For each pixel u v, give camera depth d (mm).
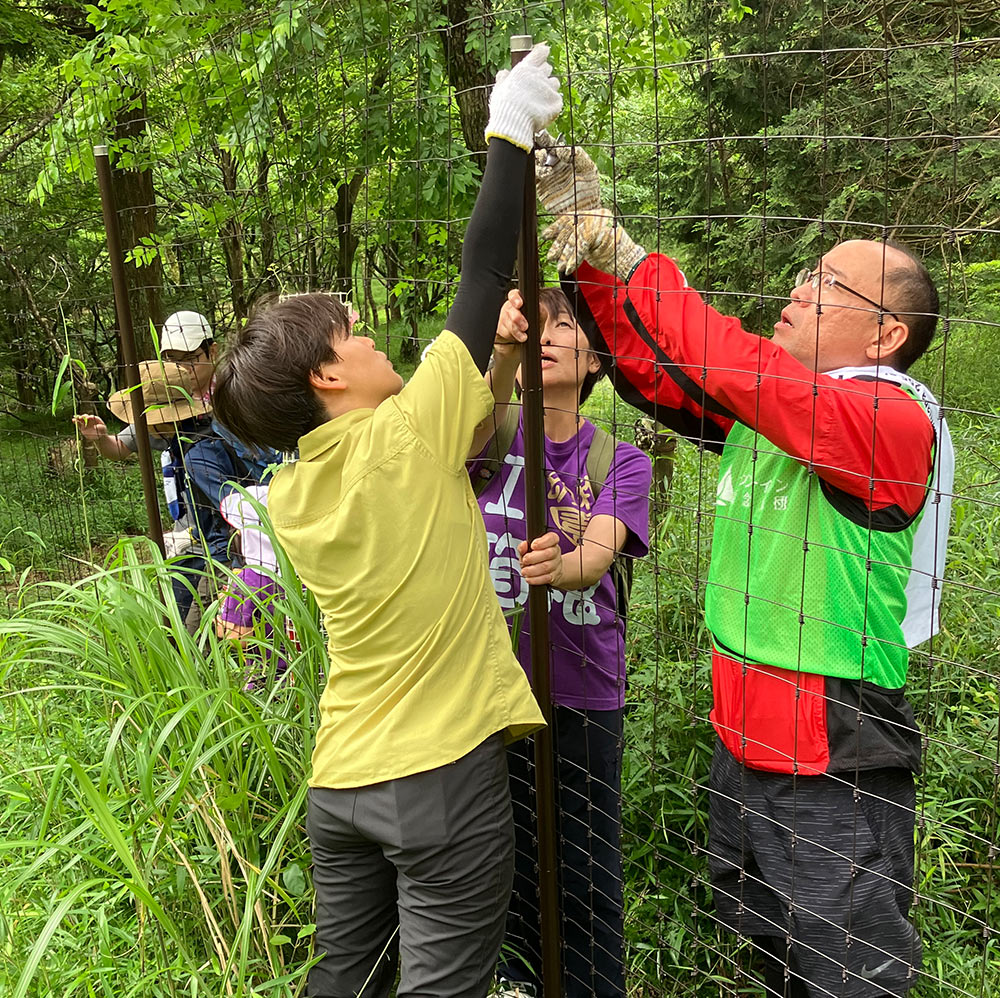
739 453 1743
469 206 3613
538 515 1705
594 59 4035
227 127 3920
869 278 1613
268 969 1835
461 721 1513
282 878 1880
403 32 3303
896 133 4879
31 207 9008
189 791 1857
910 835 1700
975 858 2471
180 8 4184
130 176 7457
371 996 1704
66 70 4621
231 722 1880
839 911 1613
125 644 1997
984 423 4688
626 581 2035
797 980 1928
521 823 2127
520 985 2145
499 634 1586
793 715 1634
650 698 2887
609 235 1578
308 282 2793
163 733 1661
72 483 6383
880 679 1613
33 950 1528
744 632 1669
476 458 2018
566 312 1962
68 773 2031
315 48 3252
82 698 2344
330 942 1682
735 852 1853
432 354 1499
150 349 5359
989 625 3113
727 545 1744
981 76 4719
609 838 2051
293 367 1534
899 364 1692
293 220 2924
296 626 2039
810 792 1639
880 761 1581
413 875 1523
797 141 5340
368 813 1530
